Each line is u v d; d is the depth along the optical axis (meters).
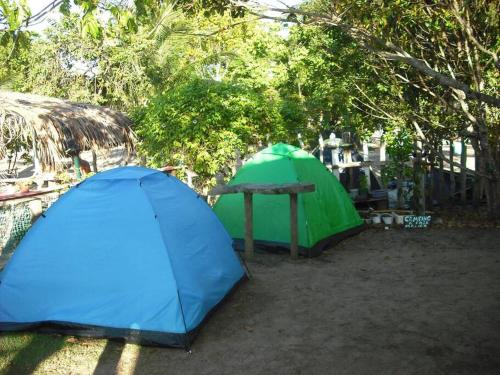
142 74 19.03
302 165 7.84
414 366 4.03
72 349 4.54
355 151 10.94
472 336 4.52
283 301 5.57
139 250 4.74
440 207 9.80
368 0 5.31
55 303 4.81
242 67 14.95
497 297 5.42
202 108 9.70
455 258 6.91
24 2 3.46
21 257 4.98
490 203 8.84
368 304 5.39
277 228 7.51
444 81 4.18
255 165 7.98
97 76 19.31
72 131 9.04
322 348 4.42
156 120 10.06
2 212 6.78
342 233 8.07
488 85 8.30
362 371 3.99
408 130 8.91
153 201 5.04
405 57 4.37
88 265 4.80
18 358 4.41
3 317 4.90
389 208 9.84
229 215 7.95
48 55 18.70
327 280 6.23
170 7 5.09
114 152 22.30
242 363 4.21
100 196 5.10
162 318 4.52
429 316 5.00
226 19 14.07
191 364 4.22
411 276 6.25
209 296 5.05
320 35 10.48
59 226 5.00
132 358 4.36
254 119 10.29
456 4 6.30
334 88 10.02
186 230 5.23
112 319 4.64
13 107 8.45
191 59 17.75
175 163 10.20
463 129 8.96
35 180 9.62
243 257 7.33
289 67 14.17
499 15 6.72
